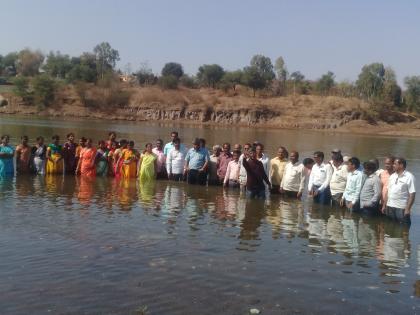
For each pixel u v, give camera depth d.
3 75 150.75
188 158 17.83
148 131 61.47
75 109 98.19
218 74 131.50
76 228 10.78
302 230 11.62
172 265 8.61
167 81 116.38
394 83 120.00
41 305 6.85
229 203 14.49
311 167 15.81
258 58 132.50
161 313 6.75
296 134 78.69
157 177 18.84
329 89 127.88
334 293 7.69
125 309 6.82
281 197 15.84
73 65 136.50
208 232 10.99
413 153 47.28
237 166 16.89
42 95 96.25
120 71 143.88
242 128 91.25
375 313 7.04
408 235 11.62
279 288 7.79
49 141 37.94
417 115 116.62
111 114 100.25
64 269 8.20
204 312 6.82
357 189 13.60
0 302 6.89
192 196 15.38
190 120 103.44
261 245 10.15
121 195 15.02
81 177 18.30
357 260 9.44
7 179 17.02
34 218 11.50
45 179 17.42
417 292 7.87
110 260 8.73
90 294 7.26
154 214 12.57
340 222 12.64
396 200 12.72
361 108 106.44
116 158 18.78
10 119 72.12
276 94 125.12
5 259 8.55
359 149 51.28
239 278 8.14
